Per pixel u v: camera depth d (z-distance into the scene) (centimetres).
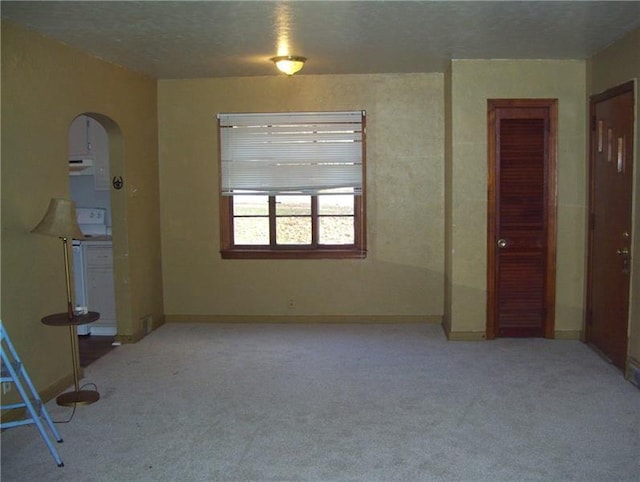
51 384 416
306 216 623
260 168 611
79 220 644
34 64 397
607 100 475
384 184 601
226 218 623
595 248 507
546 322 546
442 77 588
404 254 607
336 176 605
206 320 630
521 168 533
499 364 479
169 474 306
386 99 594
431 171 597
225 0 341
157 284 614
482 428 358
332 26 401
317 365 484
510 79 525
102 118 504
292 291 620
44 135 408
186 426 366
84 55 464
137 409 394
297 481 298
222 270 625
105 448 337
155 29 402
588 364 476
